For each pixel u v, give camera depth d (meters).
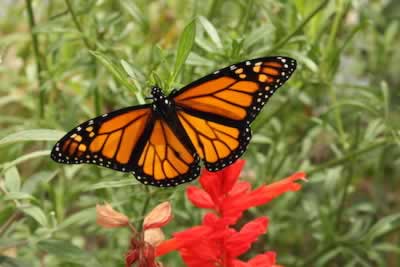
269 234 0.88
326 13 0.83
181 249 0.66
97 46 0.82
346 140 0.89
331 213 0.89
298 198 0.93
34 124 0.85
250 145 0.87
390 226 0.82
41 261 0.85
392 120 0.90
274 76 0.67
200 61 0.76
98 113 0.82
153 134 0.69
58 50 0.84
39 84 0.84
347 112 0.94
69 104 0.85
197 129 0.68
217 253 0.66
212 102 0.68
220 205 0.66
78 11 0.82
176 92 0.68
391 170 1.00
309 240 0.94
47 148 0.81
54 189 0.82
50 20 0.83
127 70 0.71
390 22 1.03
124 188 0.82
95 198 0.83
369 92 0.86
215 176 0.66
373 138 0.85
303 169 0.86
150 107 0.69
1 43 0.87
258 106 0.68
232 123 0.68
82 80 0.87
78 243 0.89
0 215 0.72
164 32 0.93
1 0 1.01
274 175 0.86
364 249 0.85
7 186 0.72
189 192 0.67
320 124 0.85
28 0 0.82
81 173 0.85
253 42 0.77
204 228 0.65
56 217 0.79
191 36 0.70
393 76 1.01
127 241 0.87
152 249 0.66
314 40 0.83
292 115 0.91
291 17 0.84
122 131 0.68
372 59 1.01
